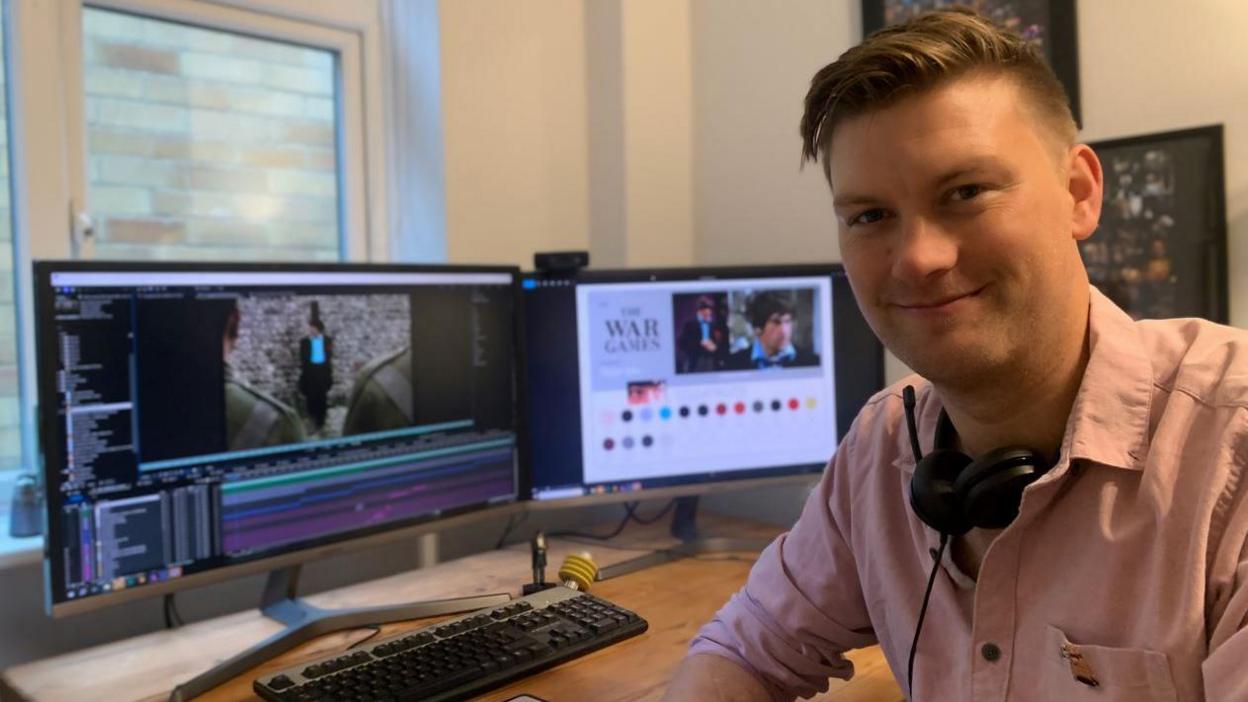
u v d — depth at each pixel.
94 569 1.04
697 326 1.55
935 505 0.76
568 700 0.99
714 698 0.94
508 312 1.45
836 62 0.74
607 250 1.98
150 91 1.60
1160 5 1.41
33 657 1.29
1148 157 1.41
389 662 1.03
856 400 1.62
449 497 1.38
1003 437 0.77
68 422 1.02
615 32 1.94
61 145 1.47
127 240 1.57
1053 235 0.69
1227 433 0.67
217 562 1.13
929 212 0.68
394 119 1.86
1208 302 1.36
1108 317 0.76
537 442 1.48
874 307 0.73
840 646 1.01
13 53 1.43
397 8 1.85
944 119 0.67
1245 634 0.61
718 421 1.56
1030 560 0.75
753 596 1.03
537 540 1.42
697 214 2.04
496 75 1.85
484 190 1.83
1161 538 0.68
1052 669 0.73
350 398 1.26
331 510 1.24
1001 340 0.68
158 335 1.09
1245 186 1.33
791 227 1.88
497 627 1.13
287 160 1.78
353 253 1.84
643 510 1.91
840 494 0.99
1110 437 0.71
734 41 1.96
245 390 1.16
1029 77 0.70
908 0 1.66
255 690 0.99
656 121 1.99
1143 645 0.68
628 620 1.18
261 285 1.18
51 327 1.00
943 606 0.83
